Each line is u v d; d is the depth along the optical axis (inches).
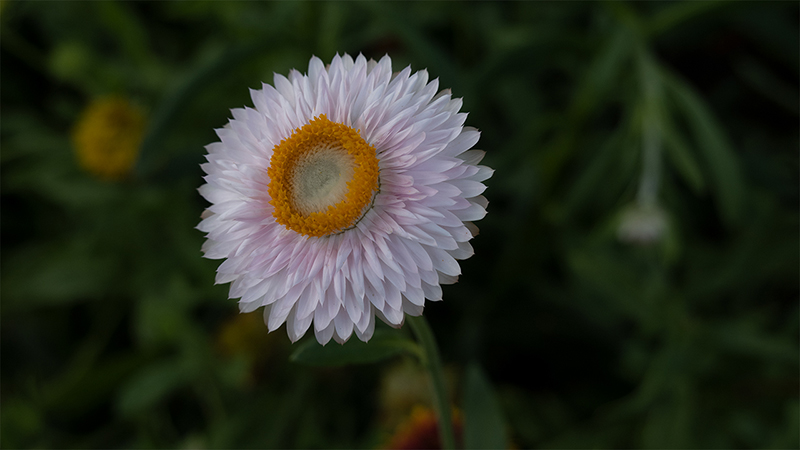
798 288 20.2
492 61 17.1
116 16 20.7
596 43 18.3
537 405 19.1
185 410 21.0
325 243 12.2
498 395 19.0
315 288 12.1
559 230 20.4
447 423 13.3
